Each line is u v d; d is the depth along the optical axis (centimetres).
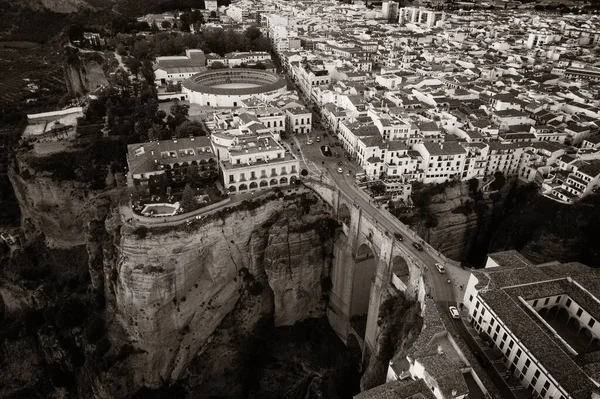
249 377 16250
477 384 8800
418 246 13362
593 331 10069
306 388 15888
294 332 17275
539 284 10712
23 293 18812
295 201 16600
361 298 16788
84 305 16962
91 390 15600
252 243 16038
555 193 17475
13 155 19788
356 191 16812
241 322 16638
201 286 15512
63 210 18950
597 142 19800
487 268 11262
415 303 12488
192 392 15788
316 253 16700
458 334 10281
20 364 17112
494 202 18938
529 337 9081
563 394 8081
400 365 9988
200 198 15588
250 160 16638
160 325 14700
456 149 18125
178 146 17212
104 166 18775
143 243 14000
